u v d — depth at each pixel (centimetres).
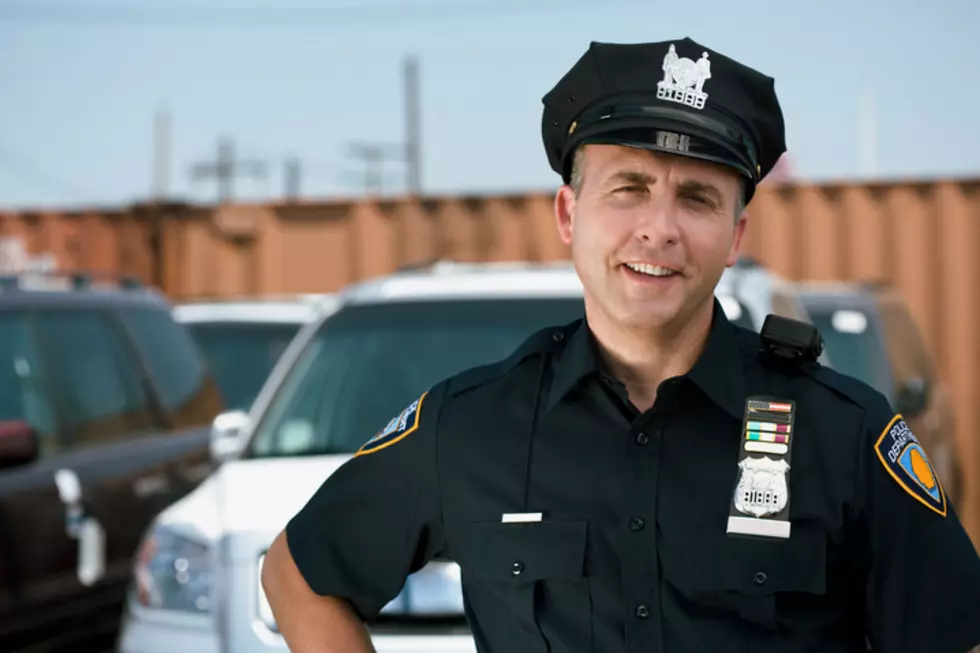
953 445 827
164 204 1167
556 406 165
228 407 685
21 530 422
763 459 157
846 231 1036
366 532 173
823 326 679
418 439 170
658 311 157
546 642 158
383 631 302
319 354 405
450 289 412
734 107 160
